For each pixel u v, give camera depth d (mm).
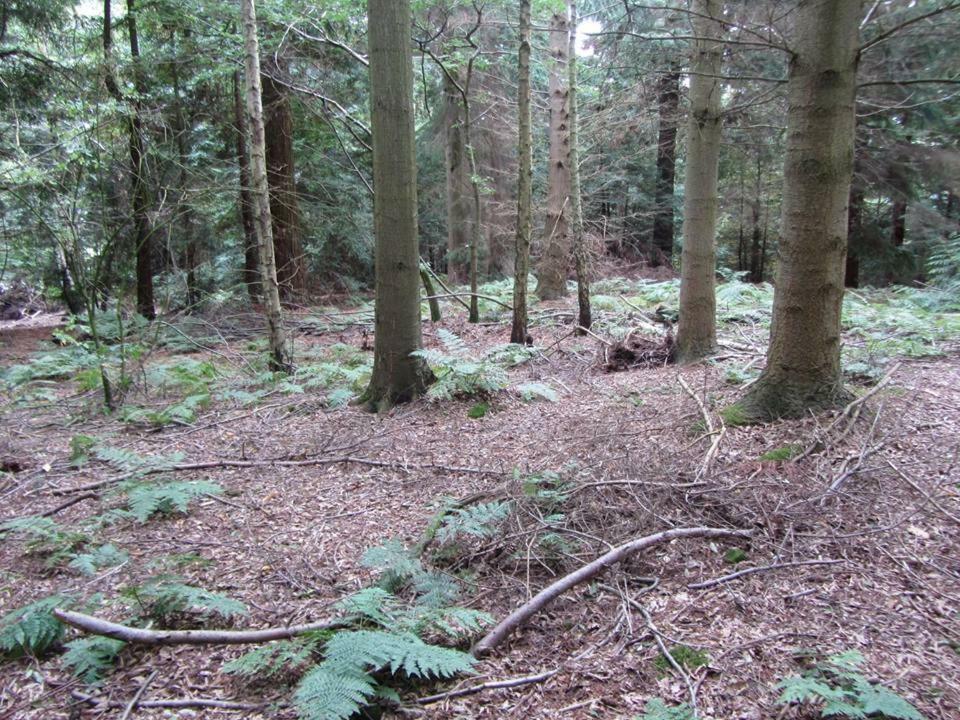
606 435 4754
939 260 11398
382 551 3188
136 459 5031
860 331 7422
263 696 2414
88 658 2605
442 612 2682
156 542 3799
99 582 3301
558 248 12336
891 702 2078
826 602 2789
